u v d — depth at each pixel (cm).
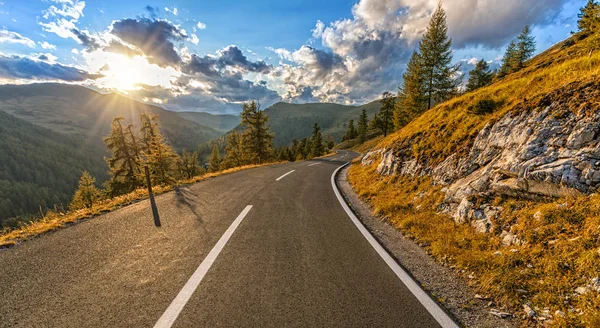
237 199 832
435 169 861
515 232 456
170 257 411
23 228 570
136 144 2745
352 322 279
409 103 3534
